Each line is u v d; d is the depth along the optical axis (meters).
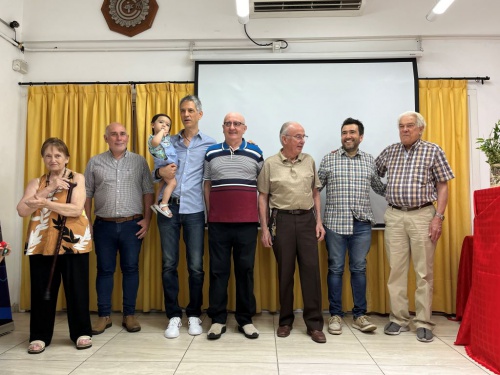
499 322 1.86
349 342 2.32
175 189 2.59
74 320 2.24
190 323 2.51
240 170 2.42
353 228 2.63
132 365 1.97
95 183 2.61
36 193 2.19
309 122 3.07
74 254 2.23
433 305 2.93
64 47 3.26
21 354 2.13
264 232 2.49
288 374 1.86
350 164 2.64
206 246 3.03
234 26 3.21
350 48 3.17
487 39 3.13
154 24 3.24
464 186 2.96
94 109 3.12
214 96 3.11
